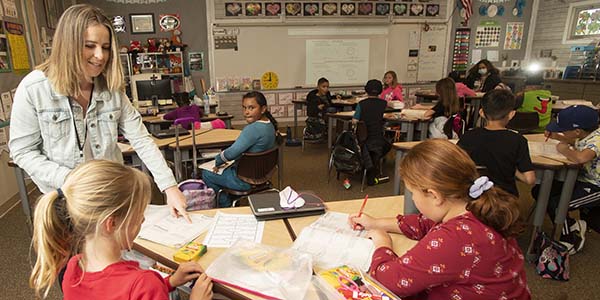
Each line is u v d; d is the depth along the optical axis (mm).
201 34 6449
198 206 2059
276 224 1385
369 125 3803
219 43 6477
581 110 2250
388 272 987
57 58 1136
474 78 6613
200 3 6316
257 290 968
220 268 1059
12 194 3400
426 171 960
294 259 1102
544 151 2422
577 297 2037
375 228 1329
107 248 846
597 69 6113
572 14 6859
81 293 832
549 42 7359
